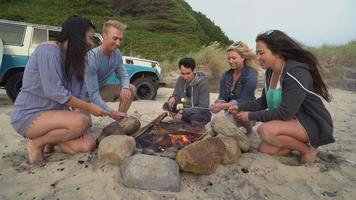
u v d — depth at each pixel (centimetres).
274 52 346
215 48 1381
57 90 318
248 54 430
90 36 329
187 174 320
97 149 363
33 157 344
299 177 330
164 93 1058
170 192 287
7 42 795
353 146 457
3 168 341
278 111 344
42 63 313
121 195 279
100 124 521
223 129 372
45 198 280
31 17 2373
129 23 2680
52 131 333
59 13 2597
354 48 1594
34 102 331
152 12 3017
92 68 409
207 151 322
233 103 411
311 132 343
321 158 390
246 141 373
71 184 300
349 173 350
